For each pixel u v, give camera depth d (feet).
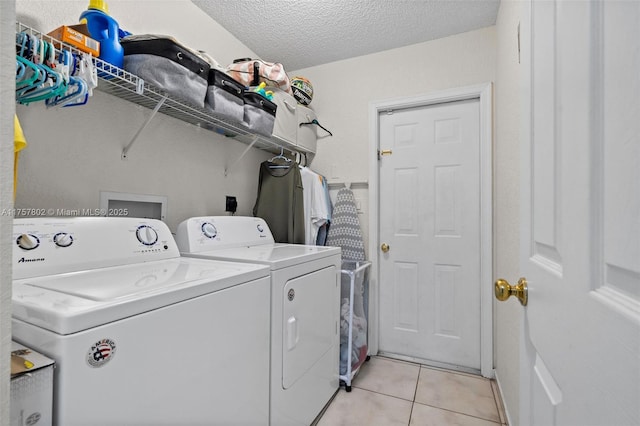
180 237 4.92
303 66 8.71
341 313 6.77
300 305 4.56
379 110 8.05
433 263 7.54
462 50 7.13
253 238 6.07
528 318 2.21
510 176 4.92
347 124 8.30
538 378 2.03
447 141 7.48
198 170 5.97
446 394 6.08
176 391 2.59
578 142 1.40
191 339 2.74
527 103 2.27
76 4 4.02
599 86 1.24
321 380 5.23
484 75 6.93
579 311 1.38
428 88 7.43
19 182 3.54
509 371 5.02
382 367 7.24
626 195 1.06
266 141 6.87
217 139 6.43
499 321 6.20
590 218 1.30
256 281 3.63
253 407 3.55
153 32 5.09
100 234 3.63
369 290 7.86
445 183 7.48
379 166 8.11
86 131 4.17
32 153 3.64
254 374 3.57
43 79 2.82
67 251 3.25
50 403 1.83
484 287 6.87
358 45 7.60
